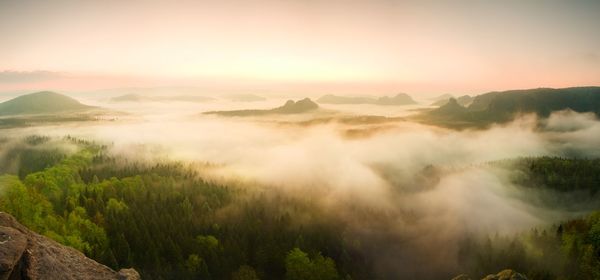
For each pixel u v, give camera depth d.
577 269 105.69
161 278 80.06
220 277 91.25
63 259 28.77
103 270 30.17
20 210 74.19
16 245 26.17
